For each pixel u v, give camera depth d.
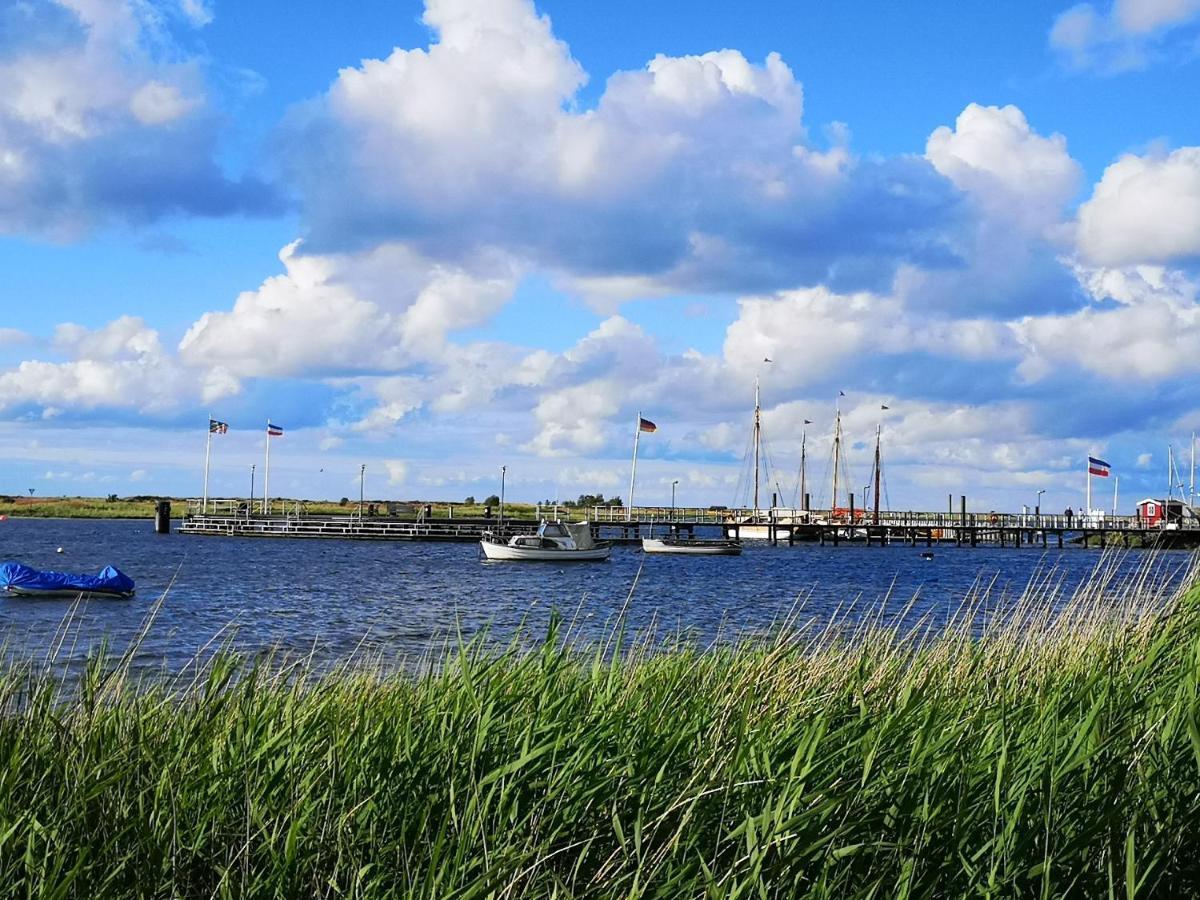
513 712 6.39
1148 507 104.19
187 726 6.48
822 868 4.94
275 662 11.79
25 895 4.82
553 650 7.11
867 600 41.47
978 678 8.05
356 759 5.88
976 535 119.88
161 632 29.38
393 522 114.19
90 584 43.06
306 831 5.33
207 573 62.00
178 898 4.90
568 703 6.46
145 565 69.88
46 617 34.03
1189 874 5.21
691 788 5.45
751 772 5.55
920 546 112.50
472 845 5.02
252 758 5.73
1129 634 9.05
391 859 5.25
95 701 6.79
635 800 5.47
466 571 65.94
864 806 5.29
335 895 5.08
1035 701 6.75
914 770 5.54
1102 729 5.77
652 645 10.91
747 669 8.17
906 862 4.95
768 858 4.96
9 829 4.90
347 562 74.75
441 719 6.25
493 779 5.35
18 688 6.83
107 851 5.10
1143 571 11.72
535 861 4.97
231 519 117.19
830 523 111.50
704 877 4.88
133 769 5.64
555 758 5.67
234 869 5.19
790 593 47.12
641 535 111.62
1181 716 5.75
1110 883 4.71
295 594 47.03
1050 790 4.98
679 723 6.48
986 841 5.19
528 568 69.88
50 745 6.04
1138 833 5.19
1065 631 9.78
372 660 11.63
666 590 49.81
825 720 5.60
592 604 41.16
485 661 7.00
